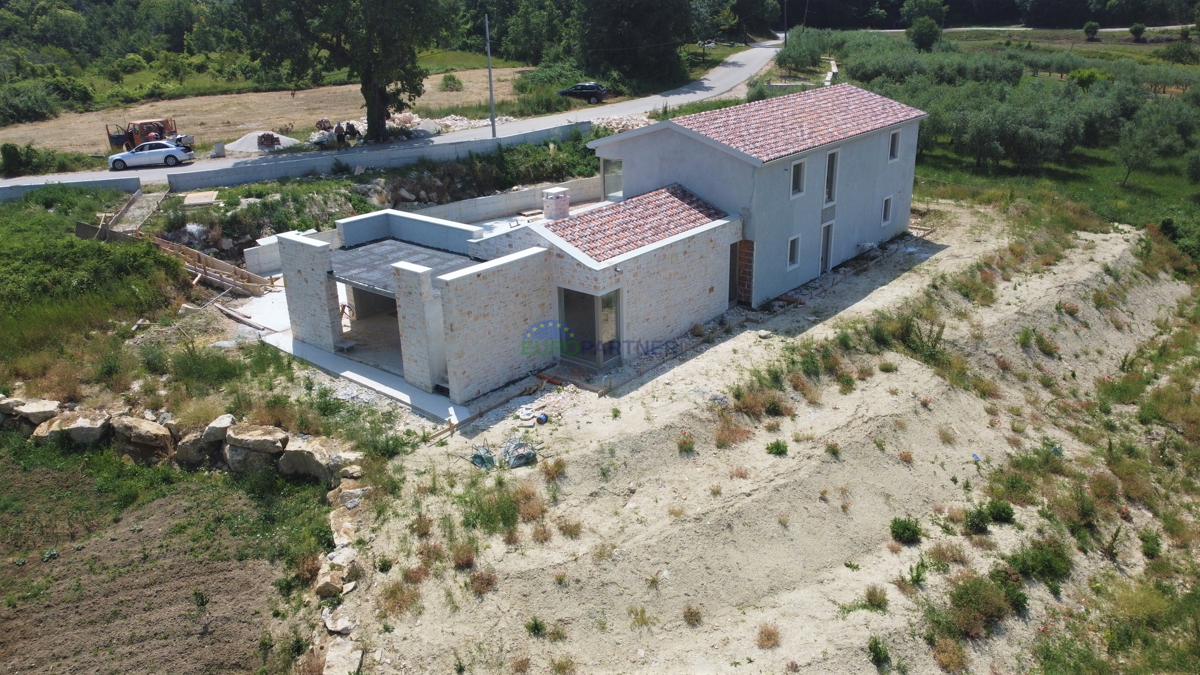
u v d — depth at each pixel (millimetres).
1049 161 45719
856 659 15023
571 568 15875
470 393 21250
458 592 15352
